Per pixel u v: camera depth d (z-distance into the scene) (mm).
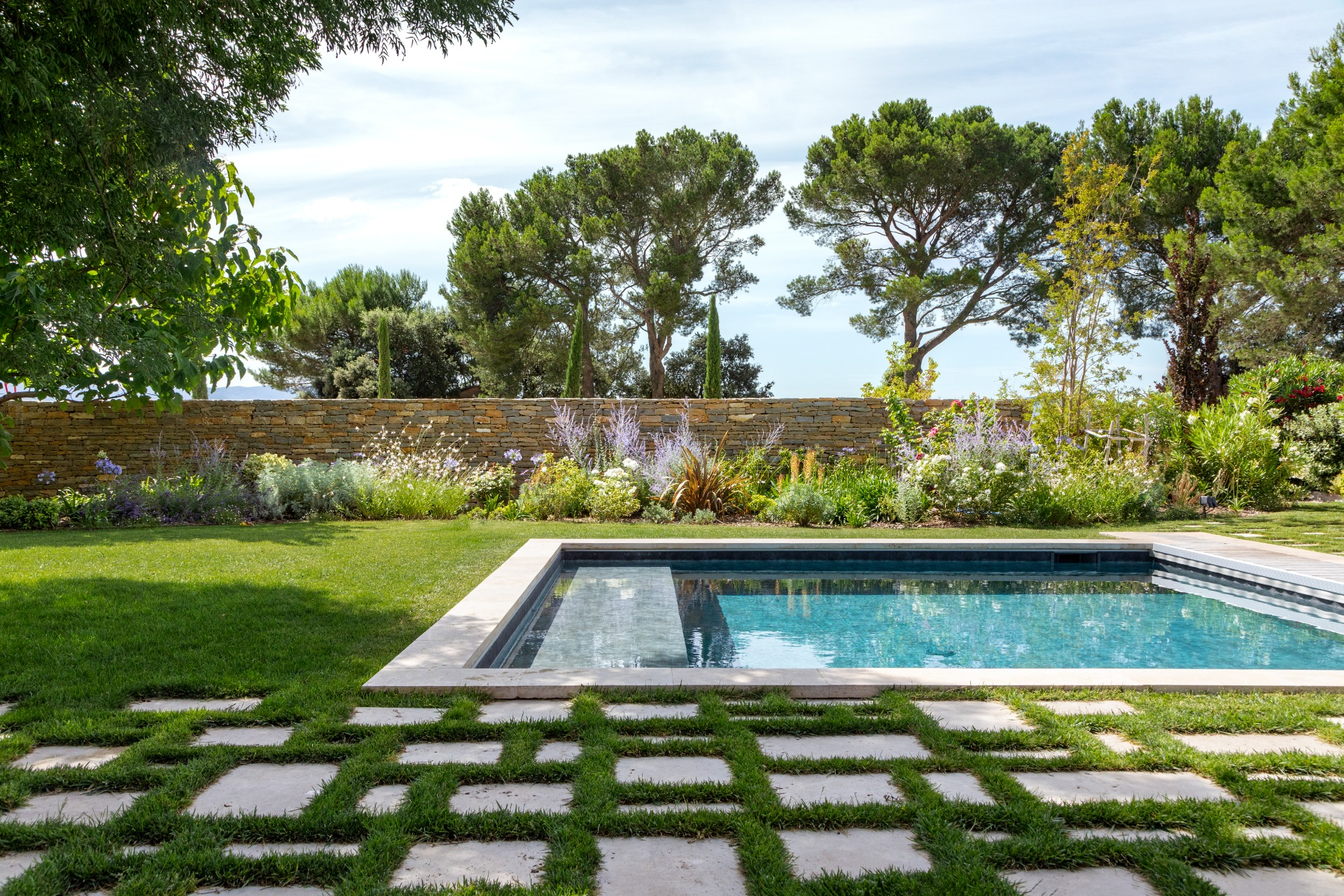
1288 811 2162
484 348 22094
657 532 8586
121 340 3488
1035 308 22266
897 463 11195
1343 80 15617
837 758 2529
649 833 2070
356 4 4223
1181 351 13562
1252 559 6773
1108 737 2805
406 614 4539
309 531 8359
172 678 3299
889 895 1782
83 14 3502
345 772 2398
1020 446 10219
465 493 10664
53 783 2322
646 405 12047
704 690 3246
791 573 7426
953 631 5285
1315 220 16016
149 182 3906
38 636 4000
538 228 21734
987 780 2365
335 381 24516
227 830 2039
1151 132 19625
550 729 2771
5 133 3523
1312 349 17344
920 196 21062
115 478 9977
